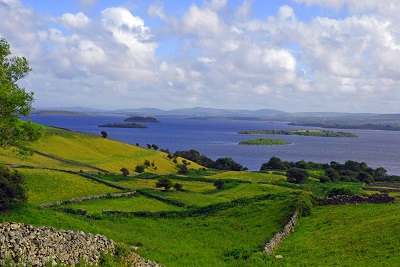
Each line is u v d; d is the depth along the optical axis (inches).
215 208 2304.4
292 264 1282.0
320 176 5054.1
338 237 1523.1
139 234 1708.9
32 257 818.2
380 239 1397.6
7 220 1380.4
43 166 3346.5
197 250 1531.7
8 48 1544.0
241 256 1414.9
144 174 4217.5
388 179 5723.4
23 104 1487.5
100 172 3853.3
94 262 974.4
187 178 4165.8
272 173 5211.6
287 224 1755.7
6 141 1535.4
